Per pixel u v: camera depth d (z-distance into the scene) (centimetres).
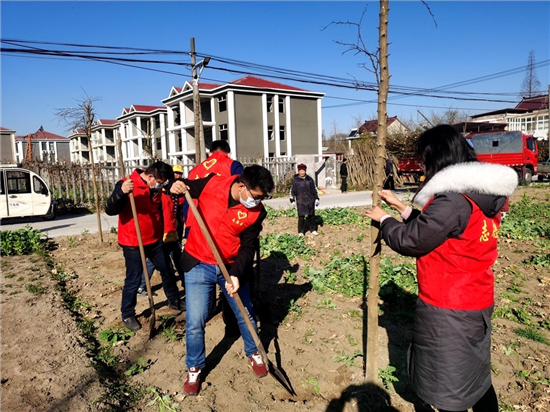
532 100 5275
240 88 3869
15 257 807
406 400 346
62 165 1816
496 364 396
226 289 338
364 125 5809
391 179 2422
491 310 249
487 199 235
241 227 340
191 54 1591
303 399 352
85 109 958
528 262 721
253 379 376
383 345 432
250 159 2348
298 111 4338
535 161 2328
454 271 240
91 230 1192
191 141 4316
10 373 375
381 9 316
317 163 2648
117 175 1919
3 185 1366
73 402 330
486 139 2356
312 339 448
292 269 700
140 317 509
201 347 351
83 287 626
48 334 454
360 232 1045
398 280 588
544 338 444
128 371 384
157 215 482
